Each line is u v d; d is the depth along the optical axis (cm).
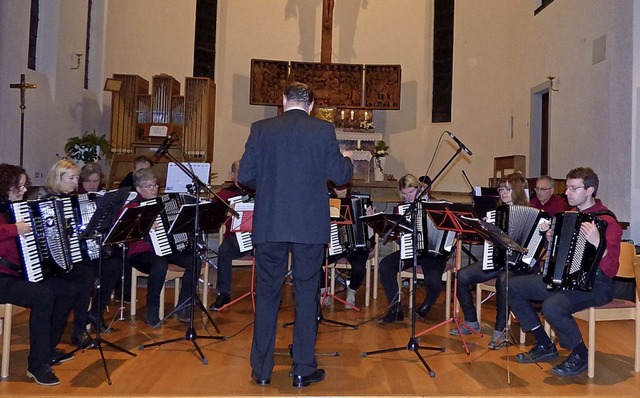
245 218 459
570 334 353
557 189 716
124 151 873
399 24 1131
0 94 679
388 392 318
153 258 469
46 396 303
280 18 1134
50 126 804
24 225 323
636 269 354
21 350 390
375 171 1001
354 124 1042
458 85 1062
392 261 504
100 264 354
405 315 524
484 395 316
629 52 614
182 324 469
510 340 426
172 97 888
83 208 394
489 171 1033
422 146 1103
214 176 969
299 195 317
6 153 689
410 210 395
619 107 627
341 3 1145
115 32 977
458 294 462
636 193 608
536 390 326
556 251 356
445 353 401
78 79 886
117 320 479
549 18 871
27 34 740
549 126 859
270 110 1116
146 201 453
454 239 486
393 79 1029
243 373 347
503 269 434
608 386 336
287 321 488
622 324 509
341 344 420
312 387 323
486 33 1041
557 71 838
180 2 1035
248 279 698
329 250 523
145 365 360
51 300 328
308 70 1032
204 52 1073
